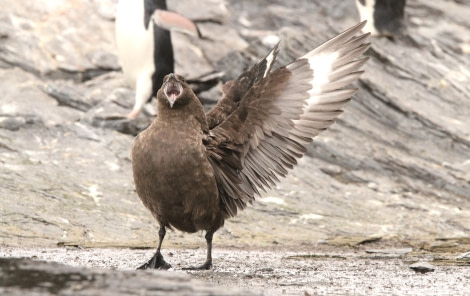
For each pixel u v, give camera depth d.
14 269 8.42
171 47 18.77
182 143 9.84
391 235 14.20
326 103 10.10
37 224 13.09
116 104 18.41
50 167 15.35
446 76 20.80
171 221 10.30
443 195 16.61
